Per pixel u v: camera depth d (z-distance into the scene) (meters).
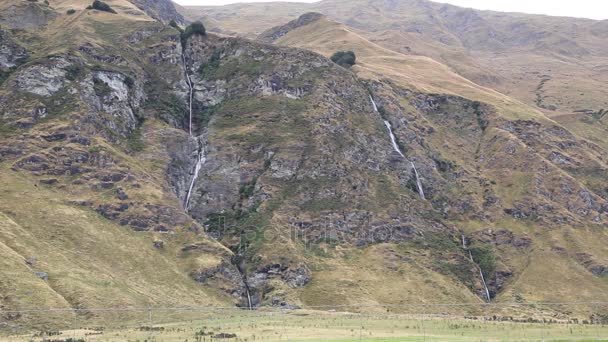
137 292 115.62
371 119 190.00
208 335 87.88
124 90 175.00
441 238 162.25
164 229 140.38
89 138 151.75
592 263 153.50
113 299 108.25
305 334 88.19
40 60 164.00
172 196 152.12
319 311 121.19
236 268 140.12
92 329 94.88
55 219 126.44
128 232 134.50
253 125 177.62
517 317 131.88
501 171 185.75
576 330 103.88
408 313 127.00
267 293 134.00
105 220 134.25
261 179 163.00
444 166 186.88
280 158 167.00
